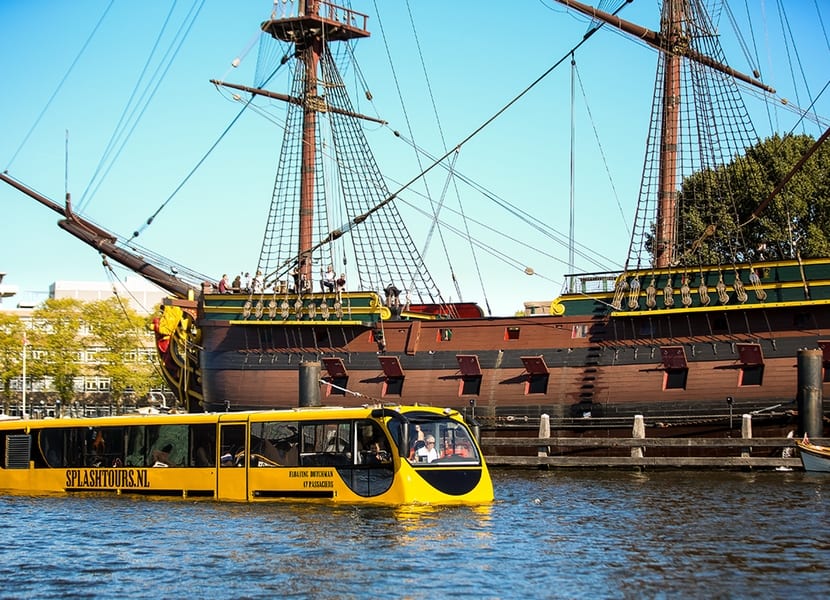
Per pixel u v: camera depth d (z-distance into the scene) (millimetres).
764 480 47406
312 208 77750
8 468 44906
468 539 30500
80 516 36469
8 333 115938
